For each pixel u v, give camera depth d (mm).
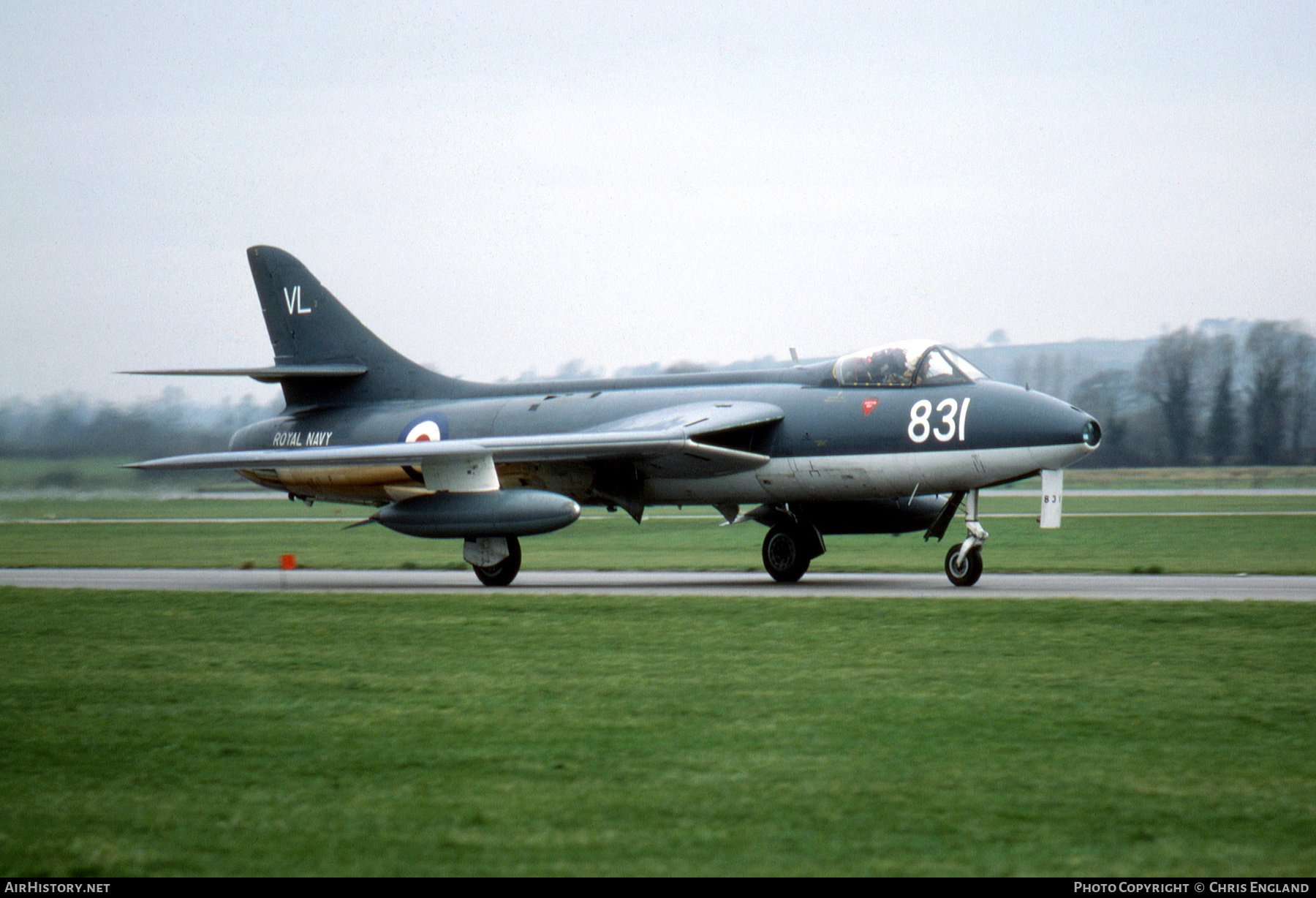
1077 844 15297
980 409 43656
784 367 51375
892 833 15734
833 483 46875
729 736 20625
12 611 39312
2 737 21375
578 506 45719
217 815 16797
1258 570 51125
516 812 16719
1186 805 16703
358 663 28188
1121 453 191875
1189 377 189500
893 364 46531
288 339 64312
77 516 117938
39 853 15422
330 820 16531
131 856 15281
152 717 22828
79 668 28109
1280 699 22859
